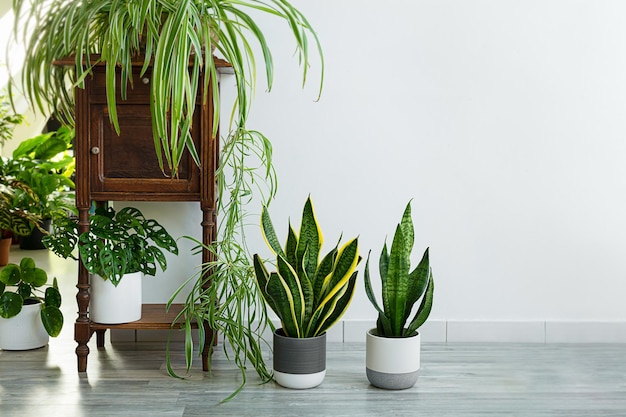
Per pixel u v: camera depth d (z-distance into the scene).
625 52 2.93
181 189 2.42
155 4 2.26
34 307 2.75
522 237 2.98
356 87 2.92
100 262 2.38
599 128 2.95
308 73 2.91
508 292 2.99
